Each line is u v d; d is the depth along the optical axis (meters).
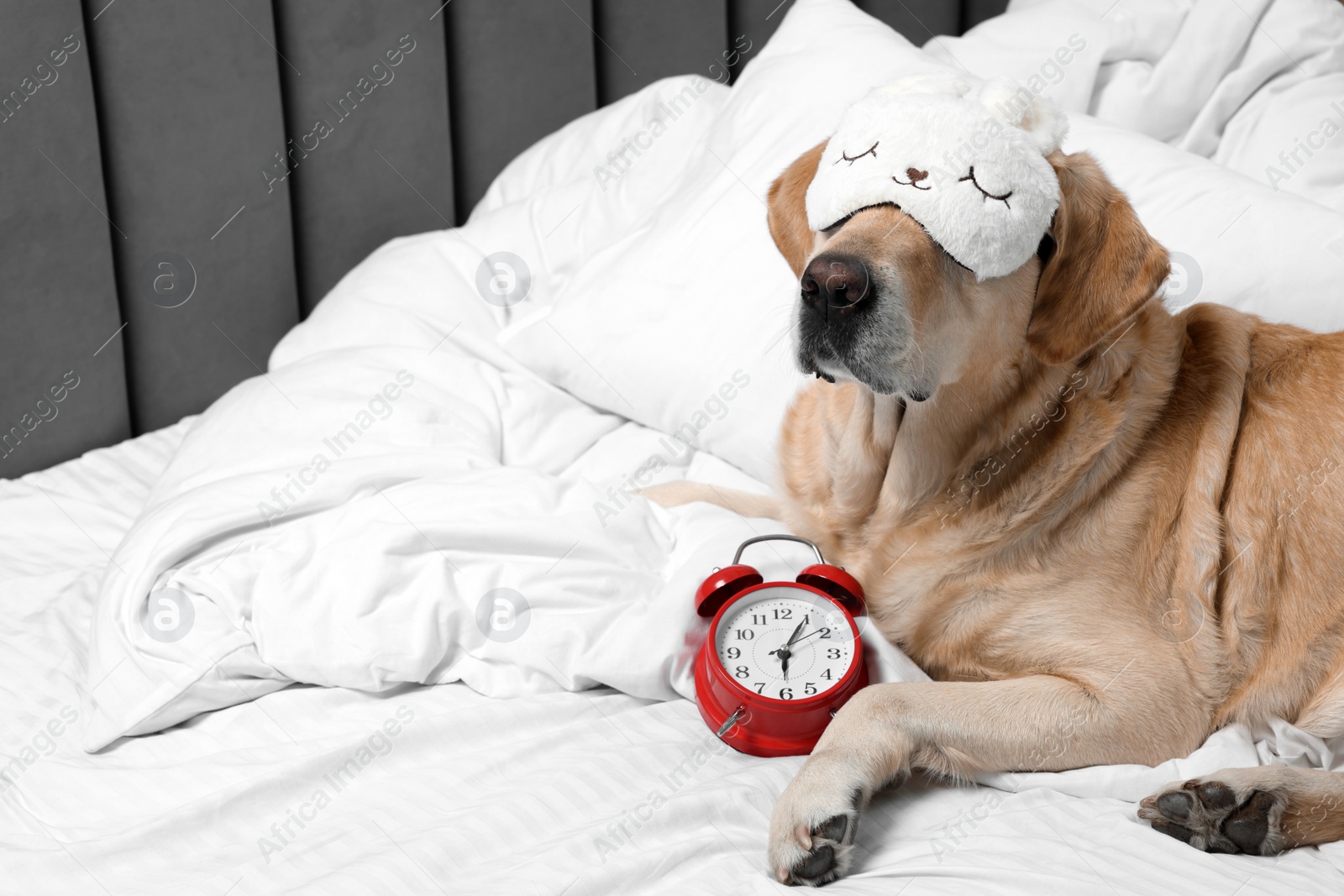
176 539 1.51
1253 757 1.32
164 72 2.19
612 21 2.69
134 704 1.37
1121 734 1.31
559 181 2.52
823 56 2.11
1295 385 1.45
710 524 1.60
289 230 2.43
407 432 1.78
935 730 1.26
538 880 1.08
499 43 2.58
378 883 1.08
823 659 1.35
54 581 1.72
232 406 1.89
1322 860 1.19
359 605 1.41
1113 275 1.30
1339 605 1.36
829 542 1.58
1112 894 1.08
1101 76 2.26
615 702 1.40
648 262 1.96
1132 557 1.39
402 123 2.51
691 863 1.14
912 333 1.24
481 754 1.30
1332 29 2.20
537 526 1.50
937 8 2.88
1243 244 1.70
